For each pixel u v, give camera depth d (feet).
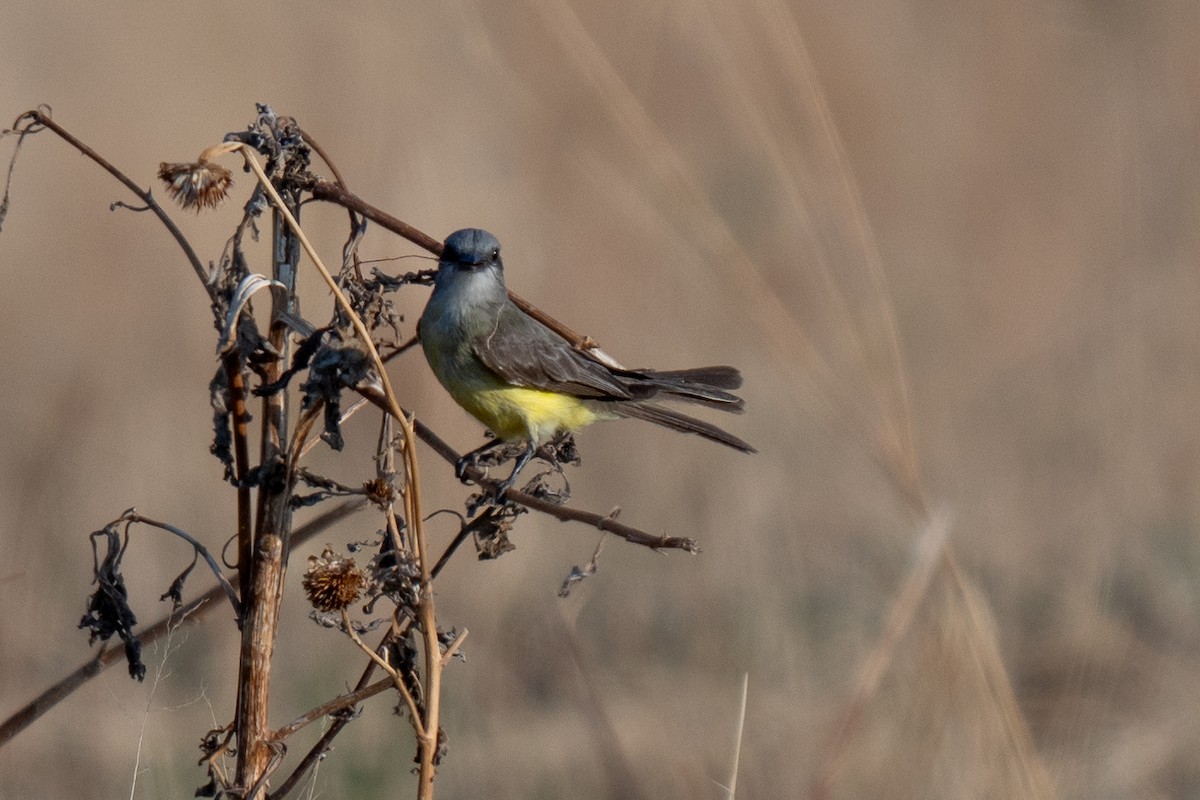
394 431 20.94
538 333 29.45
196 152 54.85
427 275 21.79
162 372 49.57
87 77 58.13
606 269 51.37
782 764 30.30
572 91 51.29
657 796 30.22
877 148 62.08
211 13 58.75
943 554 28.84
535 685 35.83
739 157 52.39
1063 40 69.26
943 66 67.87
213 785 20.27
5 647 33.78
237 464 20.16
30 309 52.16
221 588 21.42
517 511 21.15
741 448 29.01
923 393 49.73
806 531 42.55
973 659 28.04
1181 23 67.67
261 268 45.91
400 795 30.91
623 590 39.93
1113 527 42.19
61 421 44.75
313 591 19.61
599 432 47.47
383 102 49.49
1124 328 52.95
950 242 59.77
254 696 19.89
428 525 37.47
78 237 54.80
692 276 49.39
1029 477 46.60
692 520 42.47
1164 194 59.57
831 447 44.19
